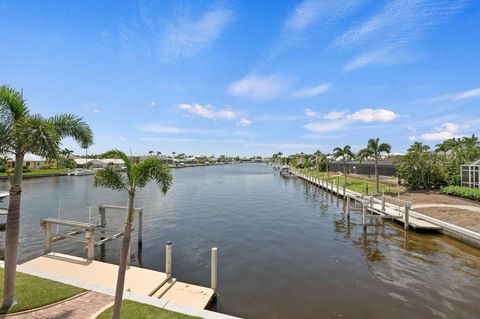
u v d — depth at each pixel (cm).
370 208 2350
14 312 686
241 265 1295
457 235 1645
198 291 972
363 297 1005
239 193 4034
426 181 3316
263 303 962
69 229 1900
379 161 5741
